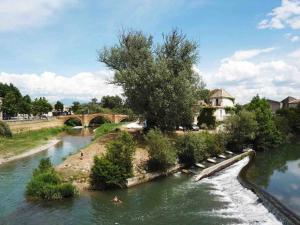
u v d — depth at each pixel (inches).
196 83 2303.2
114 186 1475.1
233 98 4148.6
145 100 2161.7
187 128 2896.2
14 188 1482.5
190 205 1278.3
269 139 2822.3
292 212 1120.2
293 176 1744.6
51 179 1378.0
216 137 2399.1
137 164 1728.6
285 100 6328.7
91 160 1732.3
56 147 2933.1
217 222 1104.8
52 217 1128.2
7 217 1118.4
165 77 2074.3
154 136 1761.8
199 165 1978.3
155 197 1373.0
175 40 2269.9
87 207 1230.9
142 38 2316.7
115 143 1523.1
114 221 1112.2
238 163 2145.7
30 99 5654.5
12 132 3422.7
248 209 1227.9
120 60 2284.7
